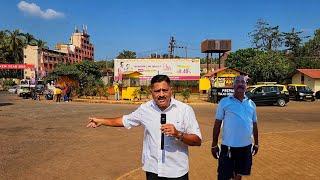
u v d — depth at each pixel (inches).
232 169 230.8
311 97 1507.1
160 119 160.6
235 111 228.2
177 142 160.1
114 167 353.1
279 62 2080.5
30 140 506.3
